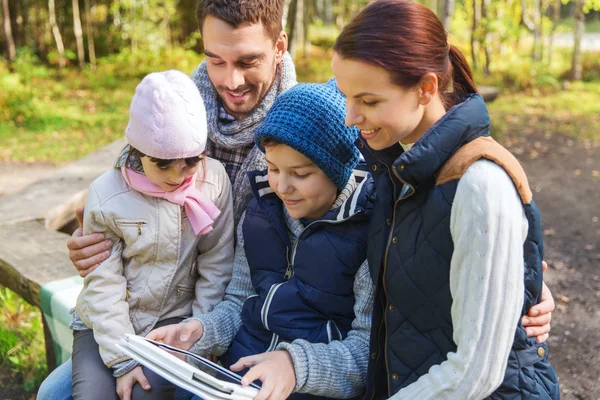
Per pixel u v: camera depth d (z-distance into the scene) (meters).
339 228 1.65
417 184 1.36
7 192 7.43
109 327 1.73
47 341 2.76
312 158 1.57
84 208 1.83
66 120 11.36
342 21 23.72
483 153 1.29
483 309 1.28
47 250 3.11
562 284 4.66
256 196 1.77
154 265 1.81
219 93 1.97
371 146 1.42
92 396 1.71
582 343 3.70
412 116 1.34
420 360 1.45
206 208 1.82
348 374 1.58
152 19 18.61
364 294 1.63
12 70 15.70
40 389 1.99
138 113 1.63
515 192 1.29
